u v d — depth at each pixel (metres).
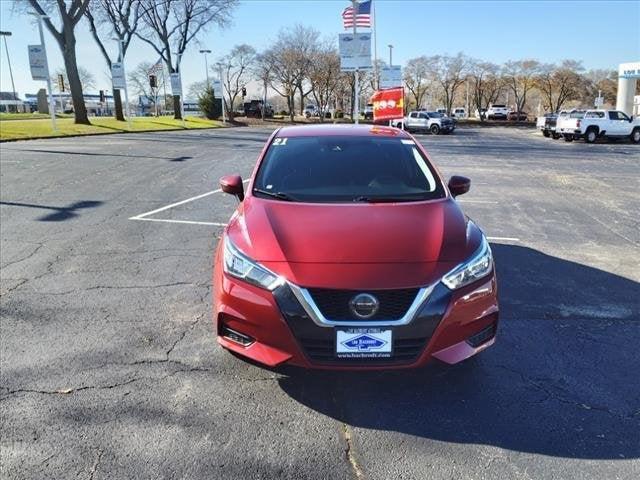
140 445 2.92
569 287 5.46
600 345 4.17
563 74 72.12
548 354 4.01
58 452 2.85
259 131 40.00
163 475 2.70
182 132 35.53
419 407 3.32
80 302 4.92
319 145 4.82
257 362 3.50
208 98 61.53
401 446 2.95
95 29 43.28
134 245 6.81
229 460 2.81
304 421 3.16
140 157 16.94
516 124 65.19
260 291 3.21
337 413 3.25
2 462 2.77
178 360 3.86
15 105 93.56
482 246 3.57
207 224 7.94
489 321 3.41
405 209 3.88
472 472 2.75
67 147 20.05
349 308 3.09
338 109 75.00
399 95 19.50
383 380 3.61
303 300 3.10
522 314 4.75
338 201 4.05
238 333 3.32
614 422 3.18
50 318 4.56
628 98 40.84
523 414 3.25
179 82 49.19
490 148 25.28
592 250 6.92
